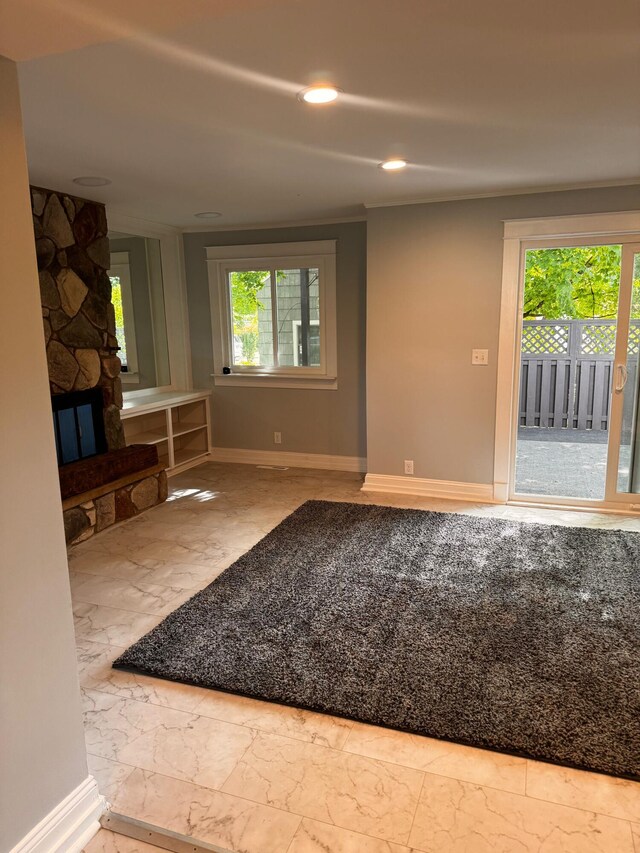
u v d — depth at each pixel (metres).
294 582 2.99
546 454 5.93
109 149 2.81
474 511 4.10
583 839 1.54
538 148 2.87
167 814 1.65
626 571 3.08
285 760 1.84
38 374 1.46
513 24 1.64
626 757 1.79
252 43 1.74
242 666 2.29
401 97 2.19
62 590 1.55
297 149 2.84
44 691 1.50
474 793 1.70
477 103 2.26
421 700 2.07
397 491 4.57
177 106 2.26
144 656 2.36
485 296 4.09
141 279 5.20
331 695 2.11
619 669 2.22
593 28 1.68
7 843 1.41
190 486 4.84
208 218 4.79
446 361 4.27
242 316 5.42
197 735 1.96
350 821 1.61
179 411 5.70
